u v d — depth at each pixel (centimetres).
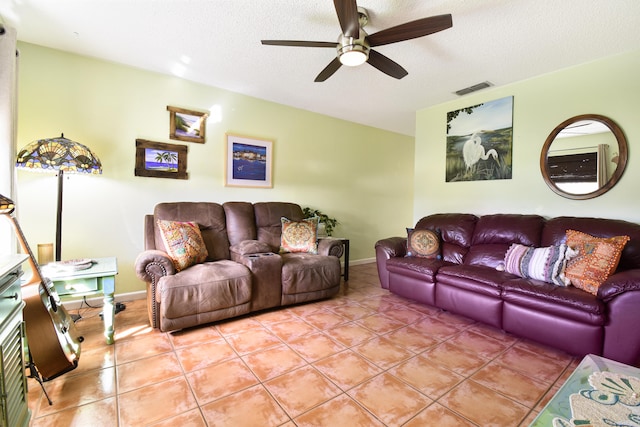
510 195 319
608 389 112
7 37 201
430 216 357
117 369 179
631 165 246
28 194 252
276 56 268
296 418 141
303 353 202
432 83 319
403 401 154
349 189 482
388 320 261
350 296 328
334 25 220
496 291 236
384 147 529
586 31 219
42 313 148
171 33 233
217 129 347
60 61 262
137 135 299
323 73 236
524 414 145
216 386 164
